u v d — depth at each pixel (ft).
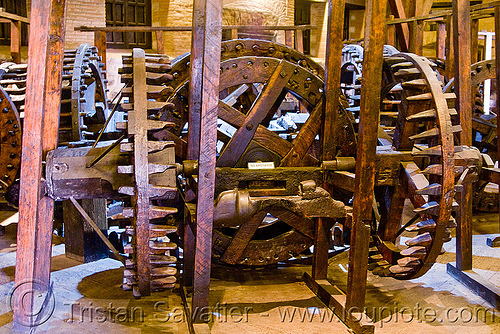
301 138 10.96
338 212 10.02
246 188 10.27
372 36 8.36
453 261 13.20
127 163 9.15
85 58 14.92
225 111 10.76
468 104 11.17
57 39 9.14
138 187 8.28
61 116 13.75
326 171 10.61
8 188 13.46
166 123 8.71
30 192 8.28
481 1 39.06
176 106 10.85
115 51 32.40
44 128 9.23
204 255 8.78
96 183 9.02
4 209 16.55
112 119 14.20
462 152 10.06
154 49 33.73
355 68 16.88
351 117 11.41
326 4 40.73
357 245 9.07
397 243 13.76
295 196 9.99
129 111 8.61
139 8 33.94
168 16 31.99
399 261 9.87
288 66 10.87
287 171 10.32
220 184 9.95
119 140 9.14
